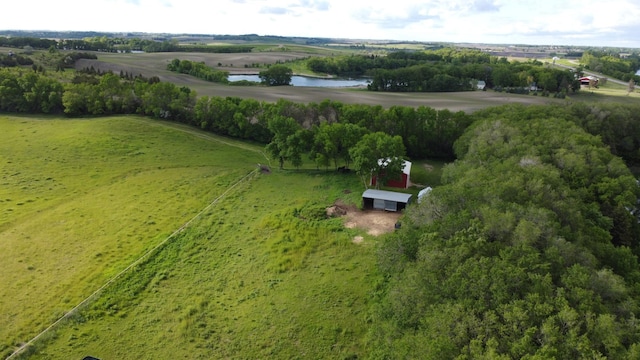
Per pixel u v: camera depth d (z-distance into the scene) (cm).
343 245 4675
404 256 3347
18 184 6084
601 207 4575
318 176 6981
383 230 5056
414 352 2316
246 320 3488
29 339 3234
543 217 3123
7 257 4303
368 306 3631
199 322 3450
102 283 3934
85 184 6275
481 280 2486
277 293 3834
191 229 5025
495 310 2330
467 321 2283
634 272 3120
